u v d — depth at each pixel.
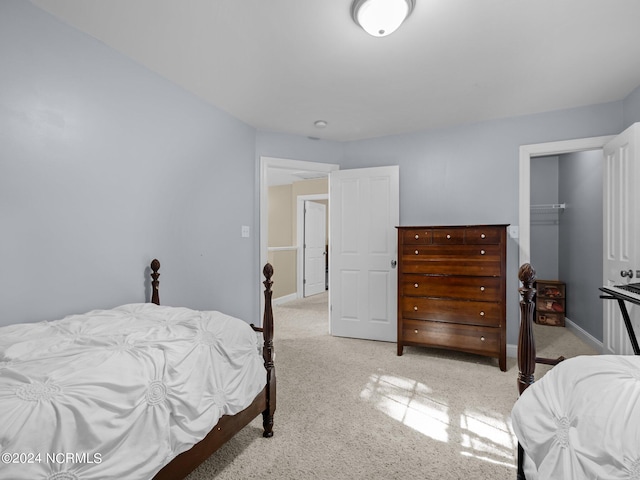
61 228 1.85
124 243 2.20
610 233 2.76
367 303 3.78
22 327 1.46
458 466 1.66
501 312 2.85
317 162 3.90
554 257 4.86
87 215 1.98
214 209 3.02
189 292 2.74
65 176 1.87
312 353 3.32
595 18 1.81
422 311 3.15
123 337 1.31
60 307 1.84
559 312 4.45
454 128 3.49
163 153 2.49
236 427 1.58
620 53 2.15
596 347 3.47
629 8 1.72
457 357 3.20
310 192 6.79
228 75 2.47
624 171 2.51
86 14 1.80
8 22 1.64
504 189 3.29
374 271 3.74
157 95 2.43
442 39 2.01
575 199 4.17
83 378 1.03
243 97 2.84
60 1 1.70
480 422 2.05
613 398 0.87
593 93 2.75
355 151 3.96
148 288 2.36
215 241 3.03
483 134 3.37
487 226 2.89
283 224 7.23
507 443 1.85
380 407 2.24
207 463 1.67
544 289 4.55
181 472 1.25
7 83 1.63
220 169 3.08
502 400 2.34
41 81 1.76
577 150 3.08
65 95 1.87
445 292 3.06
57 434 0.90
